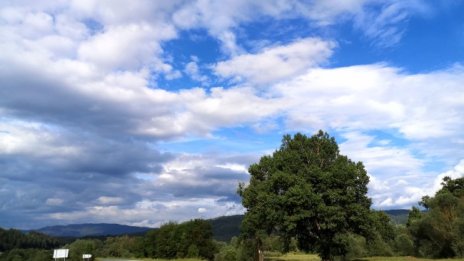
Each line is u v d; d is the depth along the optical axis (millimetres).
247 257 84938
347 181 53312
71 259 115250
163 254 153000
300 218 51219
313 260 81562
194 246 144500
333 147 58375
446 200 76938
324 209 50438
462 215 71125
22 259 109312
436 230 74250
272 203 53250
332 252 58125
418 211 99500
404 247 86000
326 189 53219
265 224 58906
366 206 55719
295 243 64375
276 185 55438
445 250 75062
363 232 55156
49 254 109375
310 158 57562
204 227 148250
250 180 66500
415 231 81875
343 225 53625
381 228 56594
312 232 56375
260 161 65500
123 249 182875
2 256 110875
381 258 73812
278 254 109562
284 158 57625
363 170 55469
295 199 51062
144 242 166750
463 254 68875
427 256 77562
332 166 55281
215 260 115250
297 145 59188
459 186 99875
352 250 77938
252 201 64000
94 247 141500
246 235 71312
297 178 53688
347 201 53031
